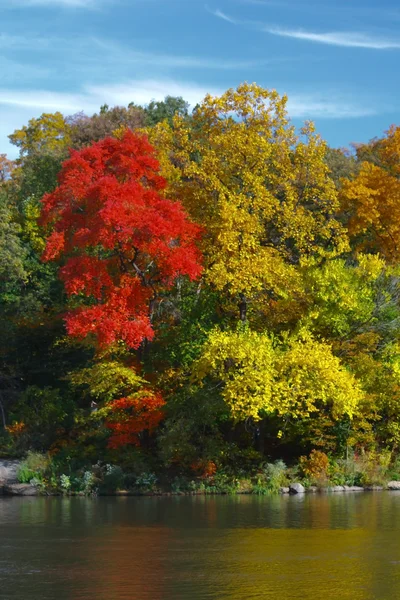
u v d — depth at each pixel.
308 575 16.00
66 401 41.00
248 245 35.41
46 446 37.19
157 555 18.23
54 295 47.34
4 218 46.59
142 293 33.97
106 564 17.28
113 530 21.92
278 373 32.69
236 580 15.62
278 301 36.31
